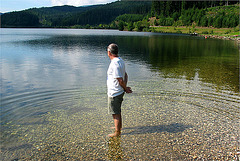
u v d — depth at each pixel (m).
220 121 5.19
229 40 52.34
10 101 6.46
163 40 50.19
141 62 15.68
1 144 4.07
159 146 4.07
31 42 36.03
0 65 13.39
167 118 5.35
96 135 4.47
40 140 4.23
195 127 4.88
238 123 5.08
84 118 5.29
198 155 3.80
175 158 3.70
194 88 8.05
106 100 6.58
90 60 16.17
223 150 3.96
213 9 158.75
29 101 6.48
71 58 17.27
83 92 7.40
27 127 4.77
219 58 18.52
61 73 11.00
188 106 6.17
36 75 10.45
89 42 38.88
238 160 3.67
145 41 45.31
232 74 11.07
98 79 9.55
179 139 4.34
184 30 128.50
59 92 7.41
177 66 13.84
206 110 5.88
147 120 5.23
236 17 116.00
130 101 6.57
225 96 7.09
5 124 4.91
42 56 18.38
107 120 5.20
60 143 4.14
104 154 3.79
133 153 3.83
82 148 3.97
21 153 3.79
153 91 7.61
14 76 10.17
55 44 32.69
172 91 7.62
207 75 10.73
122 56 19.64
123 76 4.28
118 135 4.48
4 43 33.00
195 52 23.94
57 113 5.57
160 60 16.94
